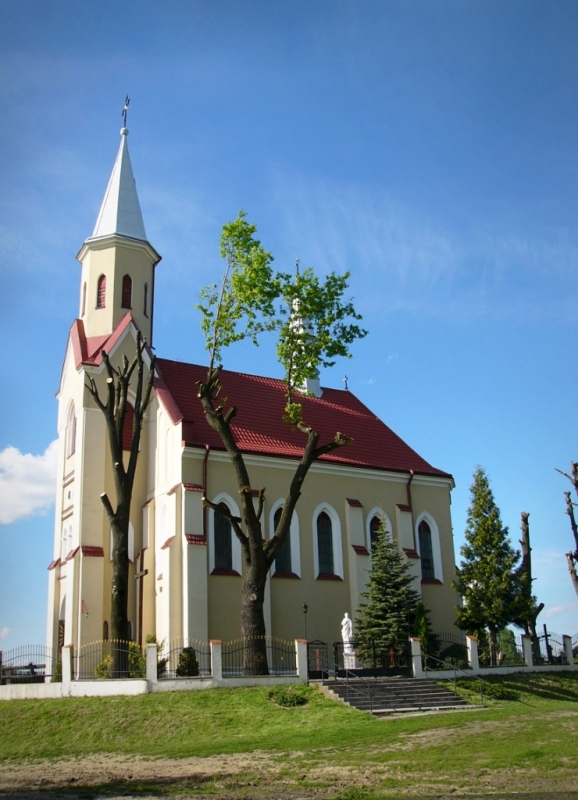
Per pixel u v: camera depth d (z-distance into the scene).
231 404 43.44
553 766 16.81
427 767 17.39
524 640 36.97
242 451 39.41
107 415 33.22
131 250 44.59
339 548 41.75
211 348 32.66
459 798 14.66
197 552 35.62
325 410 47.88
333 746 20.53
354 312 33.72
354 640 37.25
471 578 39.62
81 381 40.59
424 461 48.12
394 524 44.25
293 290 32.97
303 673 29.88
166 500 38.06
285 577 39.34
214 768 18.70
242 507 31.44
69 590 36.97
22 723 26.44
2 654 34.12
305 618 39.31
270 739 22.34
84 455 39.12
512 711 26.22
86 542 37.84
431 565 45.31
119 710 26.22
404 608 36.75
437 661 34.94
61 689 29.69
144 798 15.64
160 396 40.47
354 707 26.77
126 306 43.78
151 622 37.34
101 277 44.12
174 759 20.39
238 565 37.81
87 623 36.25
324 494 42.19
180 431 38.09
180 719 25.22
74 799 15.83
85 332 43.53
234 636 36.50
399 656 35.47
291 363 33.62
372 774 17.09
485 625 39.28
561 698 32.75
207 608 35.72
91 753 22.55
